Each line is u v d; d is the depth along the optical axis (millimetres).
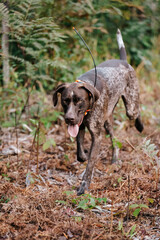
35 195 3379
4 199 3318
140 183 3674
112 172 4000
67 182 3889
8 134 5336
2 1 4367
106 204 3348
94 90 3430
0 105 5711
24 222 2941
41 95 5977
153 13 9320
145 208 3172
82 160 3955
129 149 4805
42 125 5637
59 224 2908
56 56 5973
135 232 2744
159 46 9555
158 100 7434
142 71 8656
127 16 5496
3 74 5371
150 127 5832
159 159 3703
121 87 4371
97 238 2736
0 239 2727
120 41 4934
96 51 7262
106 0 6328
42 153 4676
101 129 3830
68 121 3277
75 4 5309
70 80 6270
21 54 5602
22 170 4078
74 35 6062
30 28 4246
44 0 4695
